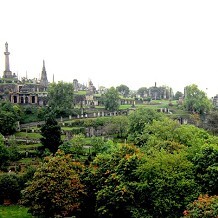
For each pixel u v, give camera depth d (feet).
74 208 220.64
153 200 203.82
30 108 613.52
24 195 231.50
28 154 384.68
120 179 216.74
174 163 220.43
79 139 390.63
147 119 446.19
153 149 259.60
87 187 232.32
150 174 212.84
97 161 247.70
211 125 550.36
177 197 201.67
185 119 621.31
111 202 204.64
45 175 225.97
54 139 383.65
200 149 235.61
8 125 479.00
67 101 624.59
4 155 354.13
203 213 163.73
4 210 261.24
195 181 212.64
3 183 278.05
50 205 218.18
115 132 504.43
